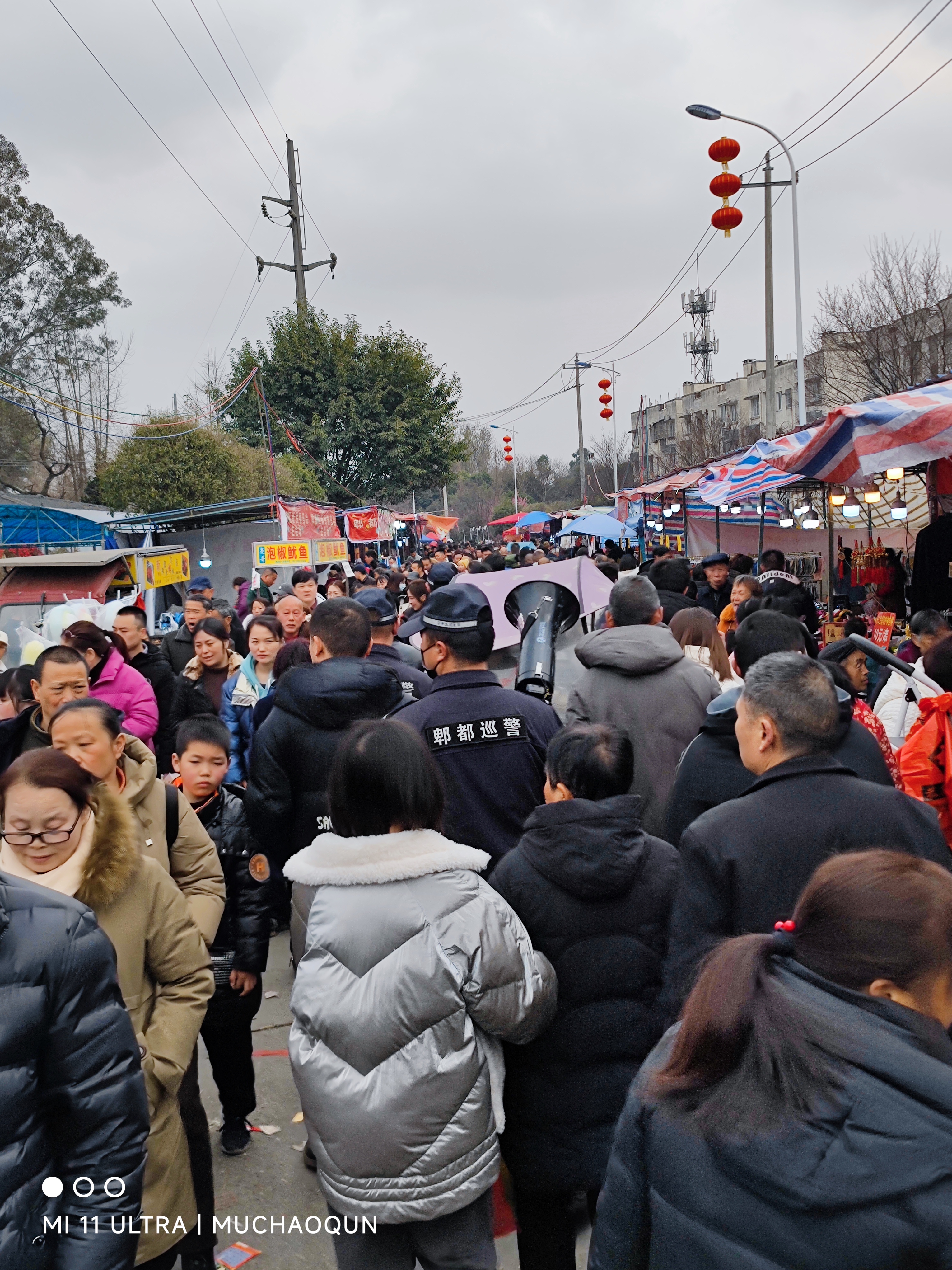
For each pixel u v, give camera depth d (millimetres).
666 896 2467
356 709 3541
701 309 62406
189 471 22375
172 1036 2443
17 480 29422
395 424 32656
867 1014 1153
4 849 2320
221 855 3418
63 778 2246
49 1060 1733
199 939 2582
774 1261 1088
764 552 11156
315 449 31766
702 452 40906
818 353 24109
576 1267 2586
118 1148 1799
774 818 2303
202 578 9938
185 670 6105
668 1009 2285
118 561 11156
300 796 3598
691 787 2961
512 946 2143
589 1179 2387
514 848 2961
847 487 9555
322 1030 2074
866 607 9781
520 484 88125
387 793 2158
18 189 27953
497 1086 2176
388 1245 2172
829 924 1226
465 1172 2068
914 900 1204
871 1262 1029
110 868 2318
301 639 5016
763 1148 1107
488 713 3328
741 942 1285
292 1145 3586
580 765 2523
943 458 5477
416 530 36906
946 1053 1149
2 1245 1600
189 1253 2738
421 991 2025
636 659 3857
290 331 31812
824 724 2391
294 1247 3049
